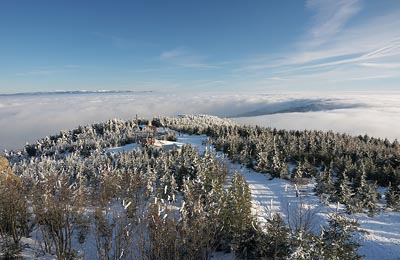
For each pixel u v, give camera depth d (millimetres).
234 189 23219
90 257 19469
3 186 19781
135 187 25047
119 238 17266
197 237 17094
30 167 74938
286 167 49906
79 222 19875
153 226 16234
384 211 33594
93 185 33469
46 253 19047
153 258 16297
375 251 24500
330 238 14945
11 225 19578
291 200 37688
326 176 41188
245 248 19312
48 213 18266
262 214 31047
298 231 14672
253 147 67000
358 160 51344
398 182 42406
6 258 17594
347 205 33000
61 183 19766
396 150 61562
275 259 16672
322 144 62281
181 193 34875
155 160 58094
